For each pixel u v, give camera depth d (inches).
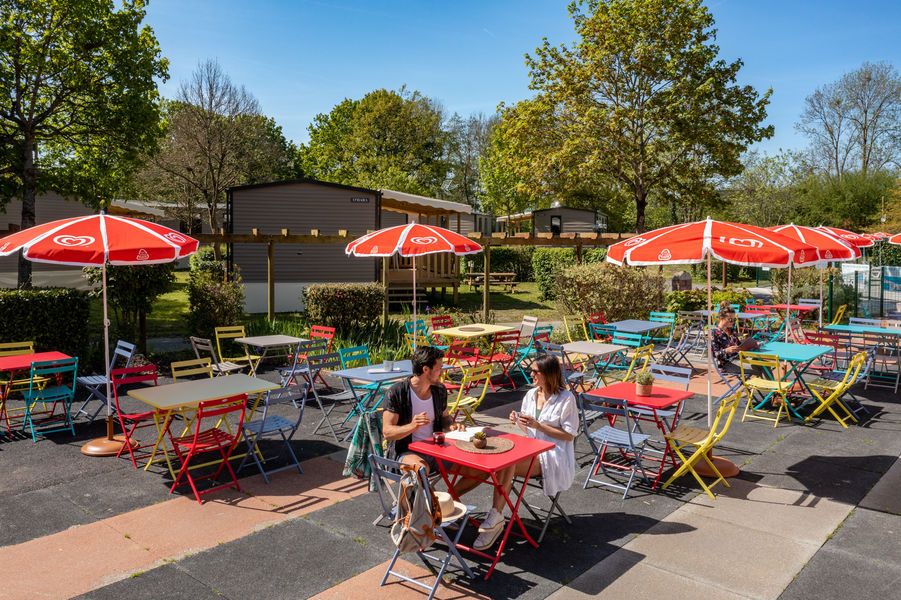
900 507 220.1
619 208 1809.8
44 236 240.1
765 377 350.3
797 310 589.0
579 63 987.3
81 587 165.2
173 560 180.9
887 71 1781.5
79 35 553.6
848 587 166.6
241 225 813.2
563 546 191.2
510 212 1872.5
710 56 944.9
